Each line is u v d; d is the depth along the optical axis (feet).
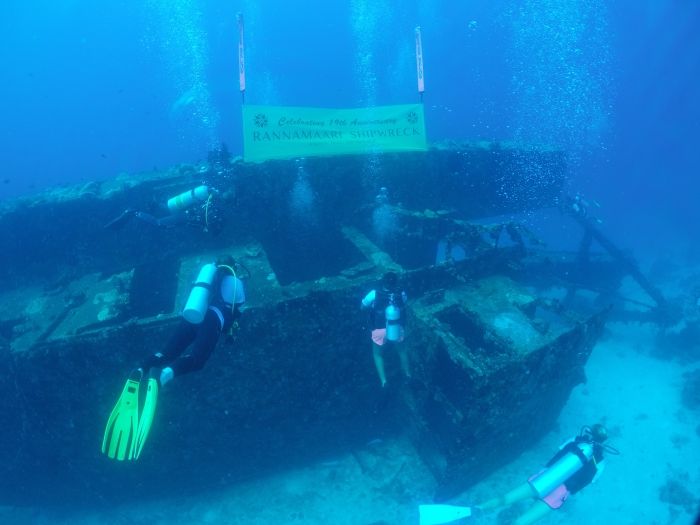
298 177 23.62
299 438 21.18
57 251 22.18
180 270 21.29
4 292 21.74
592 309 36.29
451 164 27.96
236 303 10.89
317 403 20.18
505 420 18.07
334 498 21.40
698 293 36.24
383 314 16.38
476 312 18.70
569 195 33.88
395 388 21.04
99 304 18.51
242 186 22.77
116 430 8.20
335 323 18.51
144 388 8.57
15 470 19.45
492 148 28.94
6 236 21.36
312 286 18.15
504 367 15.69
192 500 21.81
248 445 20.38
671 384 29.07
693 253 54.60
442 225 24.30
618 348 33.42
